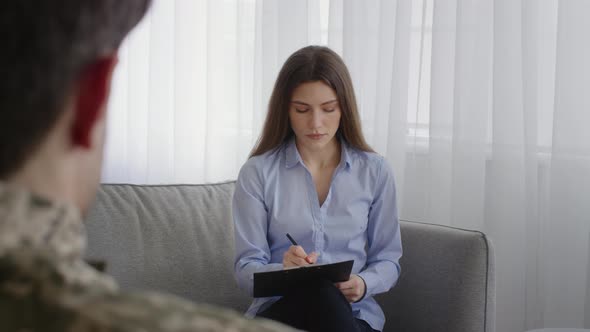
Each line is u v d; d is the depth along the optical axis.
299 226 2.02
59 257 0.37
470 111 2.42
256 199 2.03
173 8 3.07
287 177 2.05
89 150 0.41
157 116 3.09
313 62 2.00
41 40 0.38
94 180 0.43
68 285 0.36
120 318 0.36
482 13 2.39
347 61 2.60
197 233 2.06
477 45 2.39
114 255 1.93
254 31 2.87
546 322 2.34
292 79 2.02
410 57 2.56
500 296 2.41
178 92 3.03
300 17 2.74
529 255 2.38
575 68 2.25
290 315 1.74
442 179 2.49
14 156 0.38
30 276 0.36
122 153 3.20
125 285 1.93
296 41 2.75
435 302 1.96
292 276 1.74
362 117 2.63
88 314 0.35
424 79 2.52
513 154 2.37
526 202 2.36
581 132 2.27
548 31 2.33
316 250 2.02
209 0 2.94
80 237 0.39
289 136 2.11
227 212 2.15
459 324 1.91
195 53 3.04
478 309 1.91
